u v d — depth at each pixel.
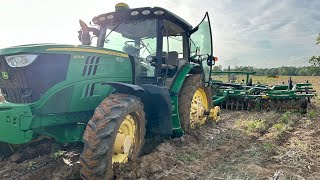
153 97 4.09
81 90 3.31
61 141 3.44
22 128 2.79
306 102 7.38
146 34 4.76
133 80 4.15
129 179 3.18
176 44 5.34
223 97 8.02
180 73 5.01
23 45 3.17
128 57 4.06
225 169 3.60
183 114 5.02
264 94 8.17
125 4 4.70
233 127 6.06
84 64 3.35
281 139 5.07
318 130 5.63
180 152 4.28
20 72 3.07
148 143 4.66
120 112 3.12
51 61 3.12
